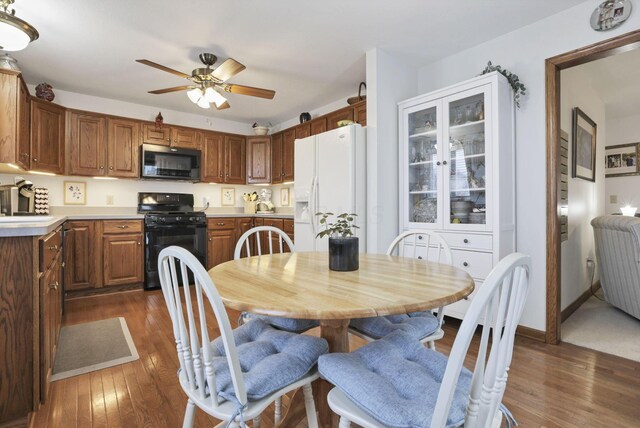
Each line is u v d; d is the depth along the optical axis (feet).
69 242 11.19
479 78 8.07
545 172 7.89
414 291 3.55
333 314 2.90
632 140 16.56
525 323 8.23
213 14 7.65
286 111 15.20
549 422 4.88
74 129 12.14
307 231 10.83
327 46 9.20
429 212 9.48
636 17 6.66
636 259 8.61
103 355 7.06
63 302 9.78
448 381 2.33
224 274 4.50
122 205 13.93
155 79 11.34
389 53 9.67
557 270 7.81
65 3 7.18
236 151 16.26
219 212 16.47
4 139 8.57
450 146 8.82
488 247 7.95
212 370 3.05
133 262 12.50
